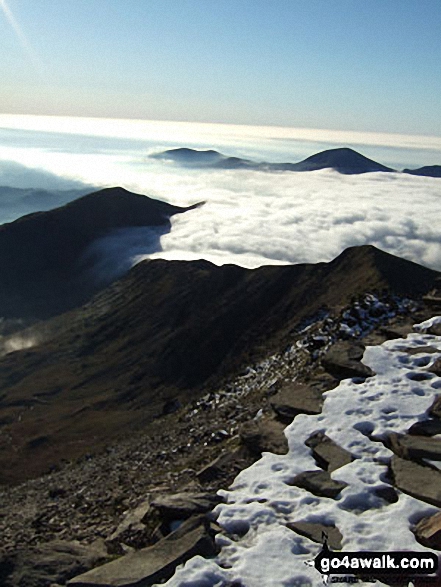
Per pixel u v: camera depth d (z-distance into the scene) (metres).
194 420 26.39
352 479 10.51
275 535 9.08
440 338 16.84
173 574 8.41
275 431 13.00
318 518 9.48
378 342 17.56
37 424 79.25
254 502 10.21
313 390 14.67
